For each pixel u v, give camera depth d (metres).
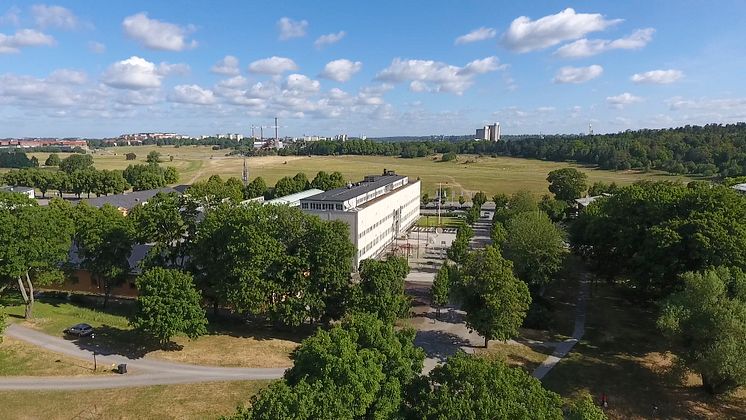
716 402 49.88
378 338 36.34
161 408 42.56
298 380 33.34
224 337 59.97
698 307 49.34
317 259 61.75
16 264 56.91
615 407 48.66
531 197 138.62
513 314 58.09
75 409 41.75
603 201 97.44
